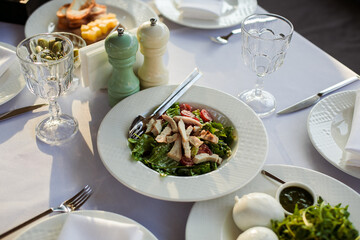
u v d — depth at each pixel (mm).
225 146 937
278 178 859
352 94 1079
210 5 1374
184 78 1183
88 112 1060
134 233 711
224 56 1272
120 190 871
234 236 766
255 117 978
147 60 1060
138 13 1413
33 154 938
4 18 1368
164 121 965
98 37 1273
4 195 846
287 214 764
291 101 1116
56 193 857
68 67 944
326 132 985
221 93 1048
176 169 881
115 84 1034
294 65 1236
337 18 2775
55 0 1427
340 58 2457
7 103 1062
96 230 718
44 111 1049
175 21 1358
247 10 1430
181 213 834
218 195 793
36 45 990
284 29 1063
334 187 840
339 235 647
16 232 777
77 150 954
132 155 876
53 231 743
